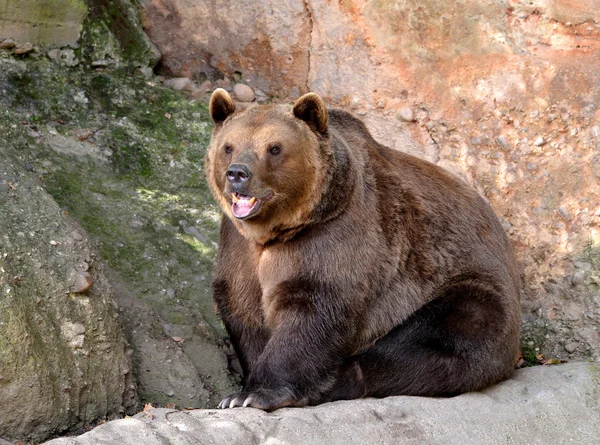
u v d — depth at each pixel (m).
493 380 10.33
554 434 9.75
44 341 8.57
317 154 9.30
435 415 9.27
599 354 12.01
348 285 9.49
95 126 12.96
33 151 11.98
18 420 8.21
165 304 11.24
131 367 9.75
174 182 13.00
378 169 10.27
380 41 13.92
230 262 10.20
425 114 13.80
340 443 8.32
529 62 13.15
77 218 11.56
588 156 12.68
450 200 10.77
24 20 12.88
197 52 14.76
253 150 8.98
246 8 14.53
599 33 12.79
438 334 10.19
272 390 9.21
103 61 13.75
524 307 12.84
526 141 13.09
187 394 10.11
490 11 13.28
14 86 12.58
